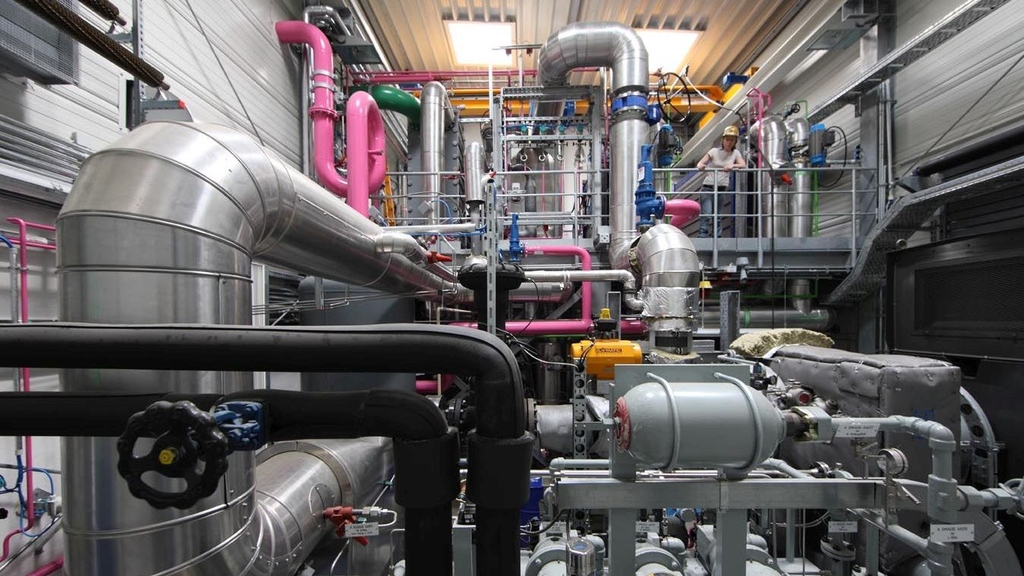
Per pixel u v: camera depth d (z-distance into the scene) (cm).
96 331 50
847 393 159
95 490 72
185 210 77
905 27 304
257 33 259
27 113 129
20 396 54
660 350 218
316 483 155
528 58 423
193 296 78
